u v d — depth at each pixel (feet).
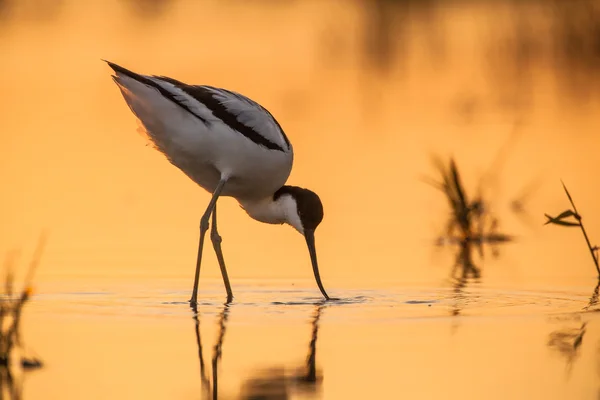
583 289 35.86
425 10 119.65
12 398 24.49
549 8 112.37
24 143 65.87
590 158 59.67
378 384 25.55
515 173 56.18
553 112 76.18
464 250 43.34
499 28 110.93
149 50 103.96
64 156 62.34
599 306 33.27
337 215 49.52
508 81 90.79
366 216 49.34
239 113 36.99
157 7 130.41
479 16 121.70
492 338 29.45
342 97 83.76
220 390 25.13
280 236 46.24
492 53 102.99
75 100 82.28
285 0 135.95
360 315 32.55
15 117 74.95
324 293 35.40
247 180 38.09
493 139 65.82
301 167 58.95
